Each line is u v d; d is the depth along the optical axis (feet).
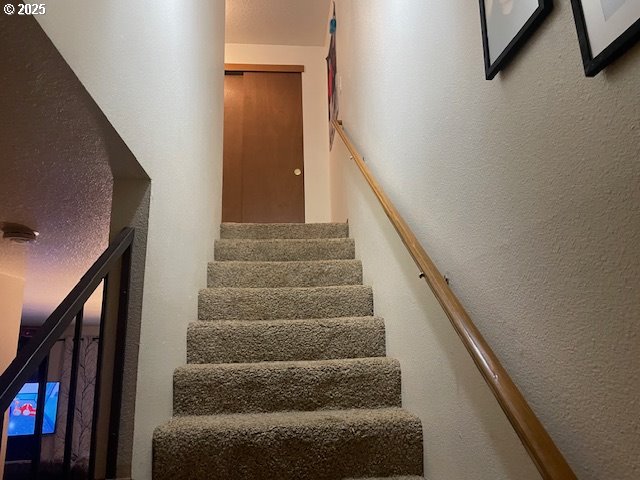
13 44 2.78
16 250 7.65
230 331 6.79
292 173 14.90
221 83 10.93
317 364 6.09
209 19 9.10
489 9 3.28
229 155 14.92
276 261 9.43
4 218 6.15
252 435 5.04
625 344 2.05
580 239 2.35
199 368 5.99
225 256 9.46
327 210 14.71
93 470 4.06
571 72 2.43
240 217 14.49
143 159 4.63
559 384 2.53
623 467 2.06
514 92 3.01
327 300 7.70
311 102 15.46
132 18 4.33
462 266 3.89
